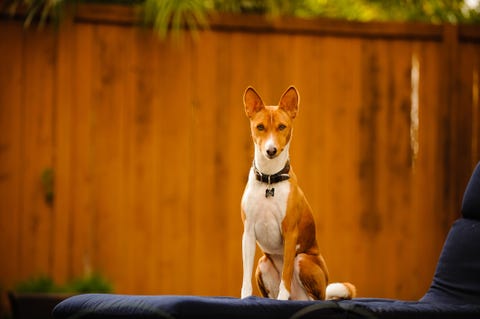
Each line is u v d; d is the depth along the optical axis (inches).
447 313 164.1
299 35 313.4
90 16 302.7
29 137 299.4
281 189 181.0
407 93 319.3
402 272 315.0
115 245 300.5
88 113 302.4
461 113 322.7
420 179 318.7
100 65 303.3
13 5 298.2
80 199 300.4
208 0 330.6
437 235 318.3
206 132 306.7
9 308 294.4
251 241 183.8
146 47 305.6
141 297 162.7
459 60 323.3
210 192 305.6
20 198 298.2
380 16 376.8
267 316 154.9
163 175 303.9
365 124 315.9
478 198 199.3
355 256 312.5
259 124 181.0
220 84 308.3
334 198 312.5
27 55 300.4
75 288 288.0
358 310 155.7
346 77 315.9
